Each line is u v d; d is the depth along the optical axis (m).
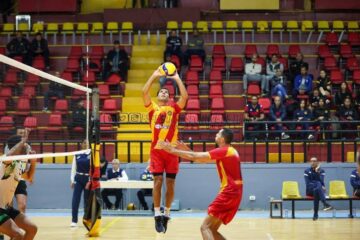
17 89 23.91
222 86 24.92
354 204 20.94
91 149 13.91
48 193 20.77
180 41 26.31
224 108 23.75
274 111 22.00
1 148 16.59
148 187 18.83
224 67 25.95
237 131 21.83
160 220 10.64
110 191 19.64
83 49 27.17
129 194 20.45
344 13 30.17
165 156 10.65
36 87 24.30
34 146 21.22
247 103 22.78
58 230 15.00
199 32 28.30
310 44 27.39
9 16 30.41
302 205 20.80
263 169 20.64
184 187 20.62
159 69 10.81
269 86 24.44
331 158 21.64
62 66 26.95
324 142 21.09
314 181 18.12
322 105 22.14
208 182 20.61
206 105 24.09
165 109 10.70
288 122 20.34
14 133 18.67
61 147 21.44
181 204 20.55
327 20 30.12
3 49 26.89
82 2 31.08
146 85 10.77
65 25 28.66
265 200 20.58
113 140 20.67
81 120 20.67
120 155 21.92
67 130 21.19
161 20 29.45
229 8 30.08
